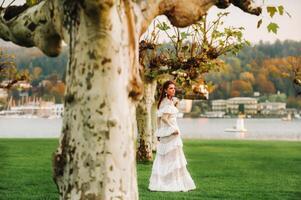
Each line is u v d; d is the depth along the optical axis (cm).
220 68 2128
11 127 11031
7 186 1500
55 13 597
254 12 688
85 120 554
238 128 7969
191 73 2156
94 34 543
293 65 2305
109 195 558
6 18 719
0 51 2562
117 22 548
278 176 1759
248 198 1327
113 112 553
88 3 525
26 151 2659
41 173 1786
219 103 19788
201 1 635
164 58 2162
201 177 1706
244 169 1953
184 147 3097
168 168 1373
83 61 551
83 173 559
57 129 9775
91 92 550
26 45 723
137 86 574
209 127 11331
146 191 1378
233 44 2055
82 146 558
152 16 600
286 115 19462
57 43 678
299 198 1342
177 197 1294
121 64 555
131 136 573
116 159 558
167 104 1371
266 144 3372
